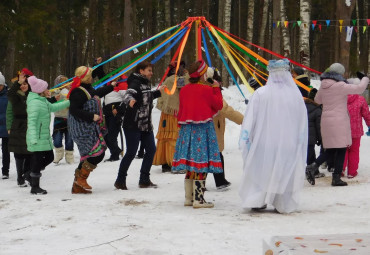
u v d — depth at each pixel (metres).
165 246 3.72
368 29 31.73
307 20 16.97
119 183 6.56
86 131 6.15
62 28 26.59
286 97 5.01
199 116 5.23
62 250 3.64
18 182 7.13
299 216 4.81
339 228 4.28
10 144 6.95
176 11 32.16
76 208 5.24
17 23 20.30
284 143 4.93
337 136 6.46
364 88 6.48
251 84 7.60
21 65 25.23
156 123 16.92
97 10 27.11
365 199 5.65
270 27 29.94
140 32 30.88
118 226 4.37
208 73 5.43
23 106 6.88
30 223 4.59
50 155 6.59
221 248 3.68
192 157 5.23
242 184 5.06
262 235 4.04
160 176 7.80
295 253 1.84
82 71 6.17
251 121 4.98
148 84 6.64
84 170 6.22
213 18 32.84
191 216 4.80
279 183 4.90
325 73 6.68
